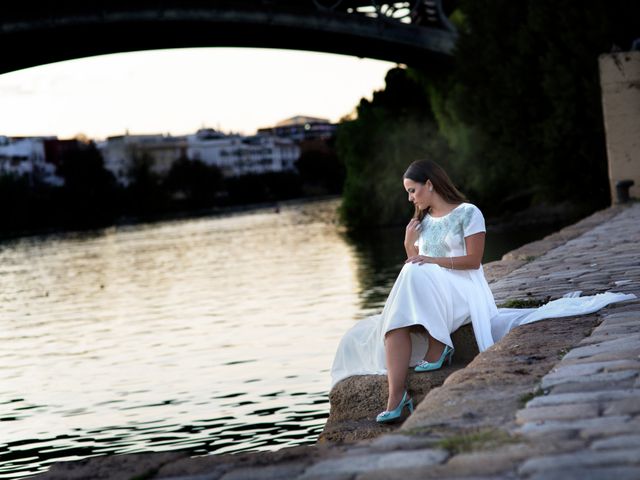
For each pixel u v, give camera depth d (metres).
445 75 41.69
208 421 11.23
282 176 158.88
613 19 29.97
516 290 7.13
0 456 10.58
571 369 3.99
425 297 4.99
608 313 5.38
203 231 74.81
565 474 2.67
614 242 10.34
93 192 115.94
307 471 3.02
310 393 12.32
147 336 20.33
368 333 5.29
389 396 4.87
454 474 2.81
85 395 13.98
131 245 63.28
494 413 3.47
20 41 35.75
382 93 52.81
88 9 34.59
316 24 37.22
